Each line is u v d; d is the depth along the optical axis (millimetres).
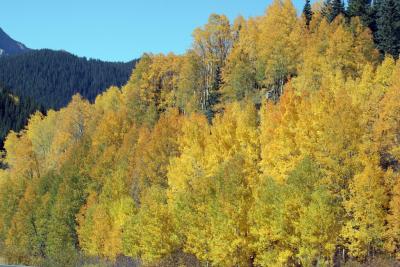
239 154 50094
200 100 99688
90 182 84812
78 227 78062
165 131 72062
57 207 82500
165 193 60375
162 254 54094
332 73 73562
